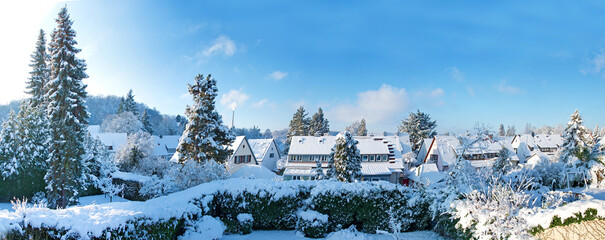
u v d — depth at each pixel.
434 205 13.78
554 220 9.22
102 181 30.16
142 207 10.34
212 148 27.23
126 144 43.19
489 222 10.44
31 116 25.72
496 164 31.56
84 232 7.75
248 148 49.94
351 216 14.17
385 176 46.50
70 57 25.97
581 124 31.62
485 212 10.71
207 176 18.41
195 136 27.09
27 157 24.47
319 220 13.34
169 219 10.30
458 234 11.93
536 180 20.38
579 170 28.88
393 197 14.43
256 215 14.11
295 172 46.72
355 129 112.19
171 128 115.19
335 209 14.03
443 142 53.84
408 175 47.75
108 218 8.41
